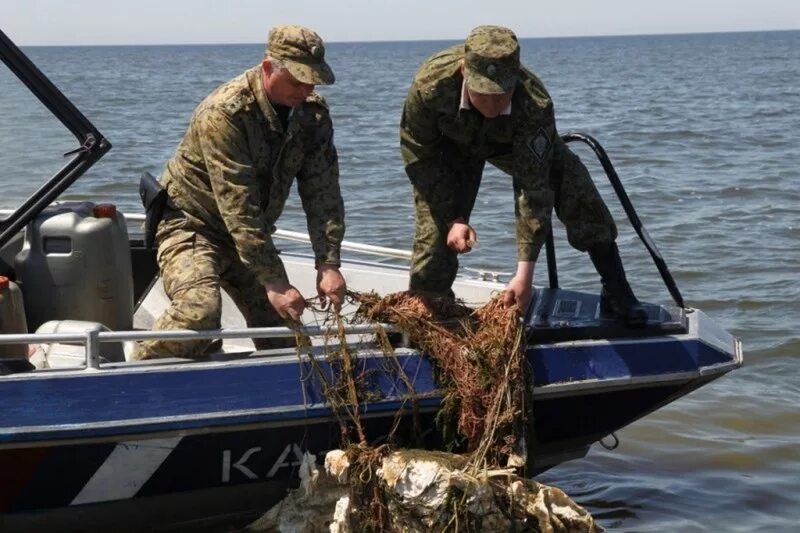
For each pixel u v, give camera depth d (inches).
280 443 185.5
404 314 191.0
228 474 185.9
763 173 659.4
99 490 179.5
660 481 235.5
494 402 186.2
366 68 3481.8
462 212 207.5
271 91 180.9
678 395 209.2
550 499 183.0
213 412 176.6
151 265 231.9
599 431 208.8
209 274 186.5
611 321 204.8
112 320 202.4
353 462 182.9
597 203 207.5
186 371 176.6
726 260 423.2
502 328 190.5
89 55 7185.0
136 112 999.6
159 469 180.7
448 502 177.8
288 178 188.4
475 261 409.7
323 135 189.6
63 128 190.2
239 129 180.9
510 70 181.9
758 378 296.0
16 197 192.2
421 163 202.4
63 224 197.5
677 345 204.8
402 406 187.5
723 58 4308.6
